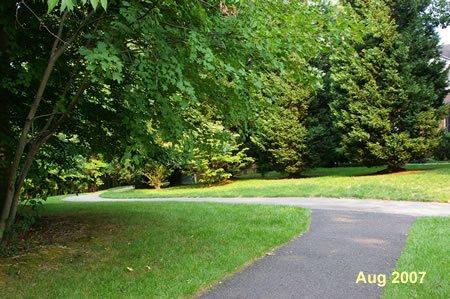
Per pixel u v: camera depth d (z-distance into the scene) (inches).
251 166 869.8
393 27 572.1
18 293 127.2
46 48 203.9
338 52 197.6
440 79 583.8
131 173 872.9
